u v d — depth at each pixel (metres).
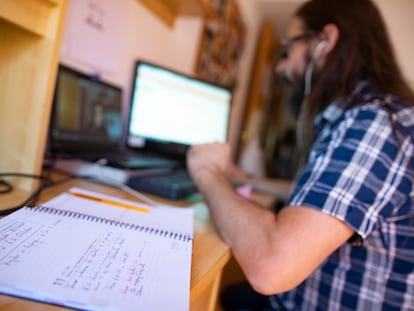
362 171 0.47
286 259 0.41
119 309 0.23
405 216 0.53
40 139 0.51
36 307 0.22
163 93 1.04
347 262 0.58
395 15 2.09
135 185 0.67
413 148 0.51
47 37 0.49
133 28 1.02
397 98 0.61
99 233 0.35
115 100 0.94
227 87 1.28
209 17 1.22
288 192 1.17
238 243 0.45
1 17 0.41
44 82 0.50
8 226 0.32
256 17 2.38
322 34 0.76
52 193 0.51
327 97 0.73
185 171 0.93
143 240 0.36
